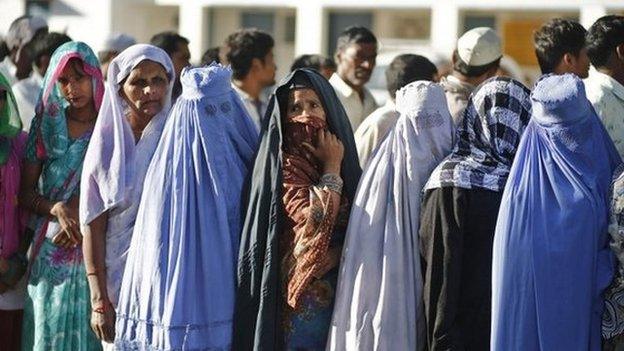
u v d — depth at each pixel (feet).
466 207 21.72
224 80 23.53
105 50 37.63
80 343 25.46
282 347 22.65
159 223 23.02
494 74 29.53
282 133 23.17
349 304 22.27
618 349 21.34
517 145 22.04
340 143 23.13
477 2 96.84
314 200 22.40
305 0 102.17
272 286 22.31
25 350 26.07
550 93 21.08
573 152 21.26
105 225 24.30
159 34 36.50
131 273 23.30
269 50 35.76
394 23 103.09
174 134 23.40
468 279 21.85
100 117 24.30
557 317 21.01
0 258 25.89
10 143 26.05
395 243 22.18
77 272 25.46
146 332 22.90
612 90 23.86
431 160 22.61
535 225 21.11
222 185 23.17
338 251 22.97
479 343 21.85
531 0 95.25
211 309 22.74
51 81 25.63
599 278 21.33
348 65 36.65
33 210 25.89
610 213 21.11
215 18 106.73
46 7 104.63
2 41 41.34
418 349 22.29
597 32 24.08
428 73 31.73
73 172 25.70
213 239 22.94
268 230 22.57
